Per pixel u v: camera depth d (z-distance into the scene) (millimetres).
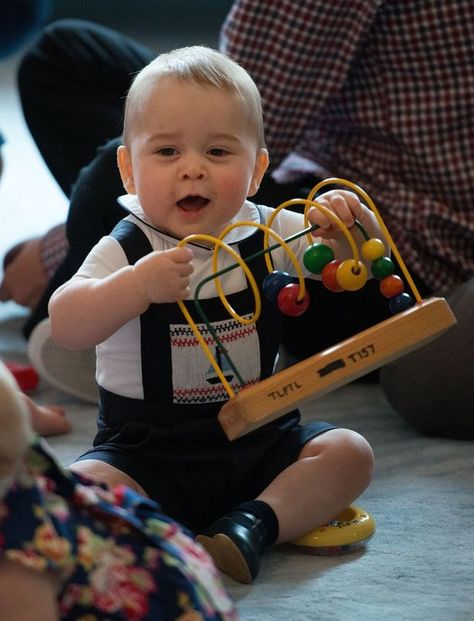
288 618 1700
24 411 1291
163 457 1973
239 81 1987
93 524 1378
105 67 3158
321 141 2977
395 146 2834
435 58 2734
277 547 1997
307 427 2062
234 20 2732
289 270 2115
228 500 2014
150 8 9055
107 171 2604
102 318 1833
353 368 1728
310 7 2658
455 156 2777
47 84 3160
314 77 2744
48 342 2740
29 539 1272
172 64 1985
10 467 1259
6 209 4969
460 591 1788
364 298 2852
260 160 2078
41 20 3375
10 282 3439
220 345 1796
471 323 2453
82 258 2682
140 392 1979
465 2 2684
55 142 3184
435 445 2512
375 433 2607
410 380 2520
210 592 1411
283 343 3027
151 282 1784
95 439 2094
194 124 1926
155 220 1975
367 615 1706
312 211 1930
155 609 1361
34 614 1264
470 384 2445
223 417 1703
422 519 2090
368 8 2676
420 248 2822
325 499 1949
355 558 1935
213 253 1924
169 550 1393
